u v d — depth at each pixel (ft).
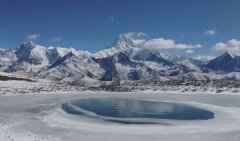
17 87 508.53
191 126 164.66
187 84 623.36
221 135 134.10
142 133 142.00
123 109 268.21
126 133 141.90
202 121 186.70
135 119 198.59
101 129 152.35
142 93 493.77
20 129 143.43
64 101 336.90
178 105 305.32
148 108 277.64
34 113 210.38
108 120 191.72
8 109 232.73
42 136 128.36
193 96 402.31
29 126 153.28
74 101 346.74
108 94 485.56
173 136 134.00
